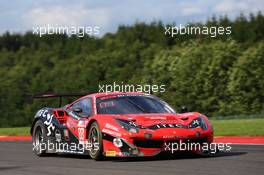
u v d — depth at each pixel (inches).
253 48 4104.3
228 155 911.0
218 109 4033.0
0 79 4539.9
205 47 4200.3
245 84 4001.0
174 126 876.6
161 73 4141.2
